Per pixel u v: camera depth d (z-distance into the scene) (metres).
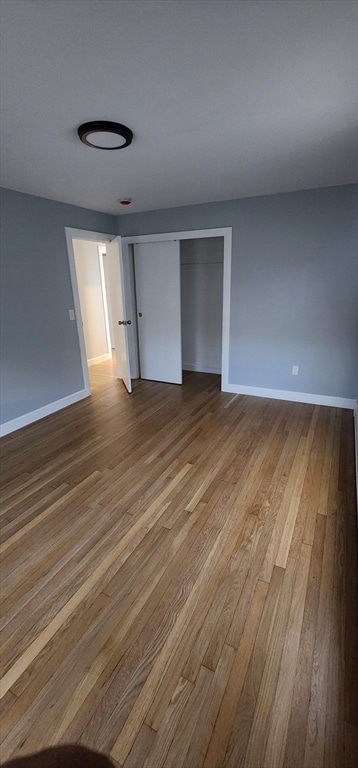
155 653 1.31
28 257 3.32
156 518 2.05
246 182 2.98
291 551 1.78
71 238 3.81
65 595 1.56
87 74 1.40
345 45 1.26
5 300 3.14
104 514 2.10
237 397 4.13
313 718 1.11
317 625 1.40
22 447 3.00
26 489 2.37
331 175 2.81
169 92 1.56
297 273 3.52
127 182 2.91
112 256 4.35
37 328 3.51
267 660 1.28
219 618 1.44
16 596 1.56
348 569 1.67
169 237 4.13
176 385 4.73
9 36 1.18
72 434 3.24
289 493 2.25
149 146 2.16
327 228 3.28
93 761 1.02
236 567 1.69
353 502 2.15
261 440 3.01
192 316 5.29
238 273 3.80
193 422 3.44
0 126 1.84
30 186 2.98
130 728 1.09
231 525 1.98
